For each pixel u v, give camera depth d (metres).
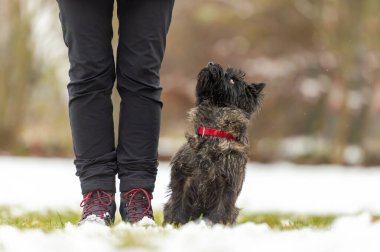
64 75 28.20
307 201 12.19
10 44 27.41
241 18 30.95
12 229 5.27
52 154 27.78
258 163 28.72
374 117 31.05
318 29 29.91
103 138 6.04
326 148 29.47
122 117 6.12
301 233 5.33
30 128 28.92
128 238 4.36
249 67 29.77
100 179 6.01
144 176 6.12
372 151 29.00
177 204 6.53
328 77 29.66
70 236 4.72
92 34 5.91
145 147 6.12
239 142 6.47
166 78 31.92
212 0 31.38
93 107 5.99
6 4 27.25
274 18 30.75
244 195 13.11
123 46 6.07
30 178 15.80
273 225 7.31
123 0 6.03
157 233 4.79
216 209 6.39
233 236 4.86
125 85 6.08
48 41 27.67
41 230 5.30
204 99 6.85
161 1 6.06
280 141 29.47
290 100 29.75
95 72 5.93
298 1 30.50
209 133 6.41
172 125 33.84
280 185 15.85
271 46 30.59
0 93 27.50
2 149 27.50
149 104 6.12
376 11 28.59
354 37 28.64
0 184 14.10
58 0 6.10
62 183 14.71
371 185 16.41
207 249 4.16
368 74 29.34
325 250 4.38
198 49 31.52
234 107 6.70
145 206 6.13
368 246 4.54
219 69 6.80
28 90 27.78
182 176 6.49
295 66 29.95
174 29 31.94
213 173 6.33
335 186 15.95
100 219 5.87
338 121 28.77
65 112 28.59
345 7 28.58
